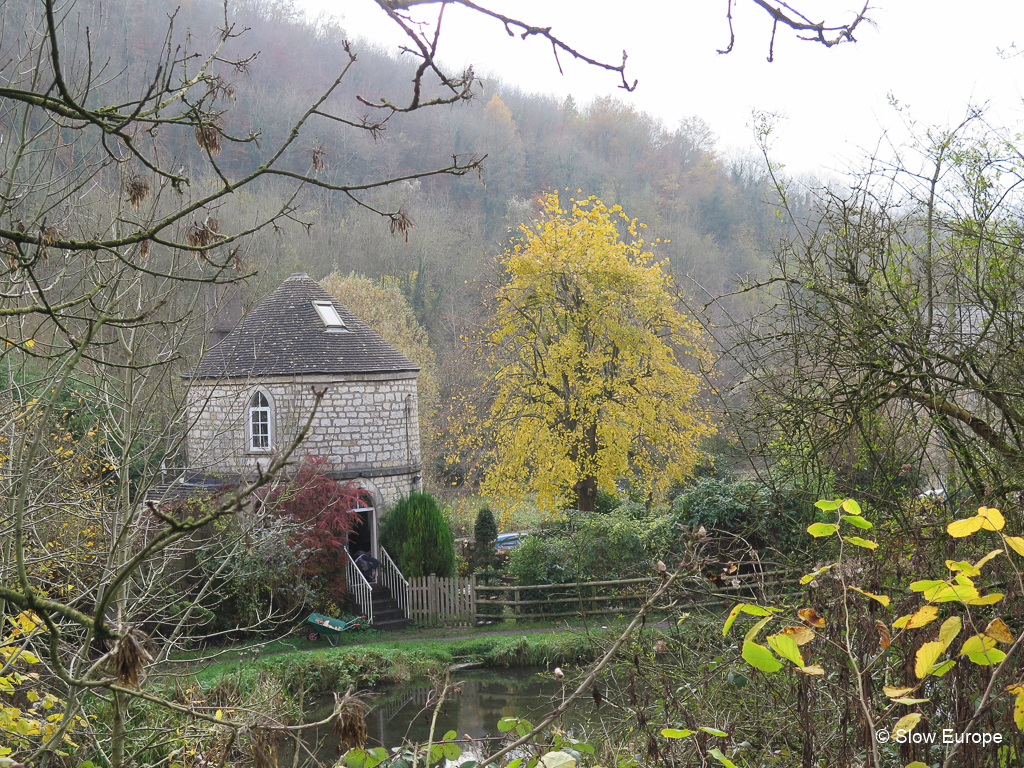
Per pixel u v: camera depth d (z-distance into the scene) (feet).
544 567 58.85
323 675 45.32
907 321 16.28
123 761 13.82
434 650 50.65
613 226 76.48
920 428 16.12
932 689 9.01
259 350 62.18
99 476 25.48
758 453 17.63
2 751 12.18
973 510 13.50
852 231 17.51
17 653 14.58
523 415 74.54
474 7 8.21
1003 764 8.84
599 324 72.02
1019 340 15.56
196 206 10.65
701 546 12.19
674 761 10.35
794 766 11.04
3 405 18.78
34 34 16.58
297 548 51.70
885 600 6.86
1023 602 8.63
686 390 72.18
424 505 62.13
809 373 17.29
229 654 48.11
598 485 77.66
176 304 21.39
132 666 6.26
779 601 11.85
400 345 111.96
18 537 6.76
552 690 45.06
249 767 14.29
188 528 6.10
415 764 8.50
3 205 13.30
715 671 13.57
